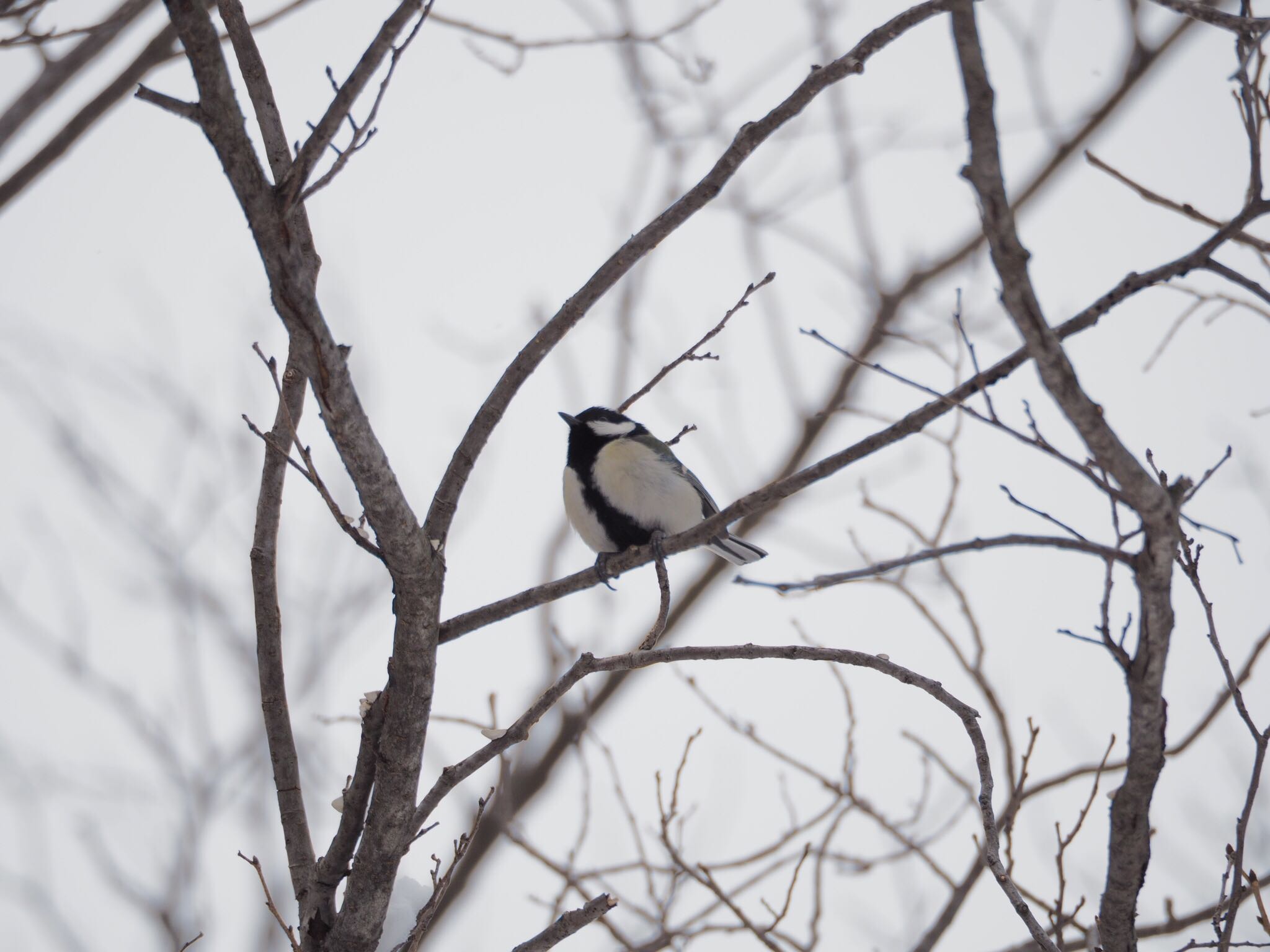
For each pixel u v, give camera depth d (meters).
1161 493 4.86
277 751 7.12
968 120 4.49
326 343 5.08
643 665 6.35
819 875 9.40
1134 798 5.39
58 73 9.20
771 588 5.51
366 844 6.27
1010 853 8.08
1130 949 5.55
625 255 6.67
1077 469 5.09
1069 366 4.72
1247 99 5.36
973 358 5.53
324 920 6.59
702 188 6.56
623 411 7.31
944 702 6.04
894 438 5.86
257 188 4.81
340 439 5.30
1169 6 5.32
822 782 10.40
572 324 6.74
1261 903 5.71
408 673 6.04
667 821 9.57
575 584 6.70
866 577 5.45
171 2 4.49
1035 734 8.25
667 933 9.52
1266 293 5.24
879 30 6.08
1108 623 5.27
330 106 4.89
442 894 6.20
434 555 5.95
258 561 7.16
